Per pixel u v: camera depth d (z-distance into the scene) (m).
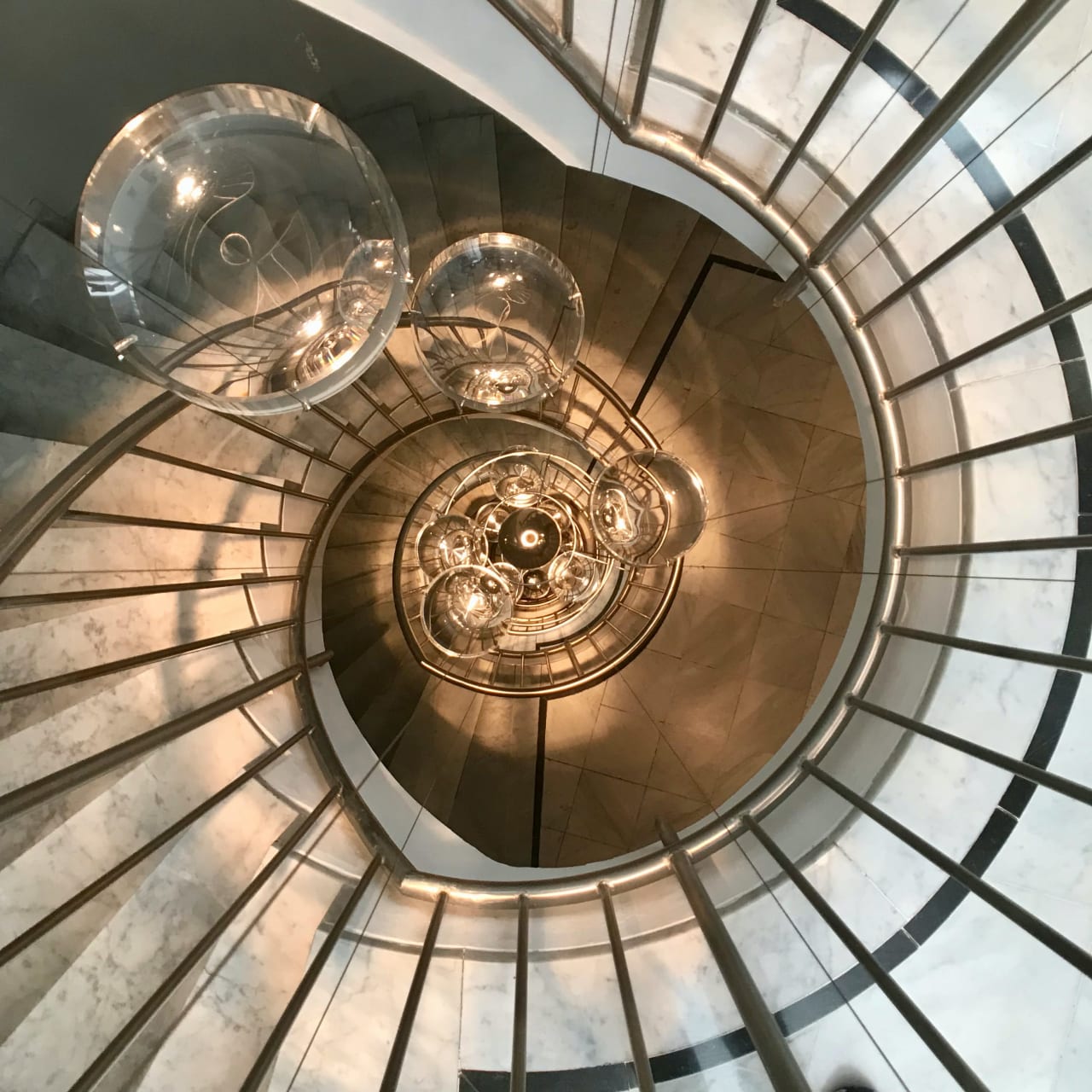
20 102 2.80
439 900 2.50
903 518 2.42
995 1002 2.26
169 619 2.61
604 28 2.06
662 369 4.09
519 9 1.98
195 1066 2.06
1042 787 2.34
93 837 2.20
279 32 3.29
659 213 4.02
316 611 3.40
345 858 2.63
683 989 2.30
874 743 2.51
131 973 2.09
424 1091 2.15
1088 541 1.88
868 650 2.54
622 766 4.17
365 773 3.11
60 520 1.90
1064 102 2.08
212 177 2.10
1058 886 2.31
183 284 2.08
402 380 3.87
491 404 2.75
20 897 2.06
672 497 2.97
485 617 3.41
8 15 2.76
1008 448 2.00
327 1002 2.26
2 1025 1.92
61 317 2.54
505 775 4.15
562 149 2.45
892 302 2.16
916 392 2.33
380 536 4.29
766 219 2.30
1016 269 2.22
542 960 2.40
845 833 2.46
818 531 4.06
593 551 4.29
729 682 4.19
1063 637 2.33
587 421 4.23
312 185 2.12
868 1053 2.20
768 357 3.99
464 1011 2.30
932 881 2.37
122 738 2.34
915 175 2.18
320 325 2.09
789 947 2.34
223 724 2.60
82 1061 1.95
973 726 2.41
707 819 2.86
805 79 2.18
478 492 4.36
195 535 2.81
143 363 2.03
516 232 3.91
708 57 2.17
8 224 2.62
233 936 2.28
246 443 3.15
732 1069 2.17
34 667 2.27
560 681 4.35
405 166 3.67
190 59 3.18
